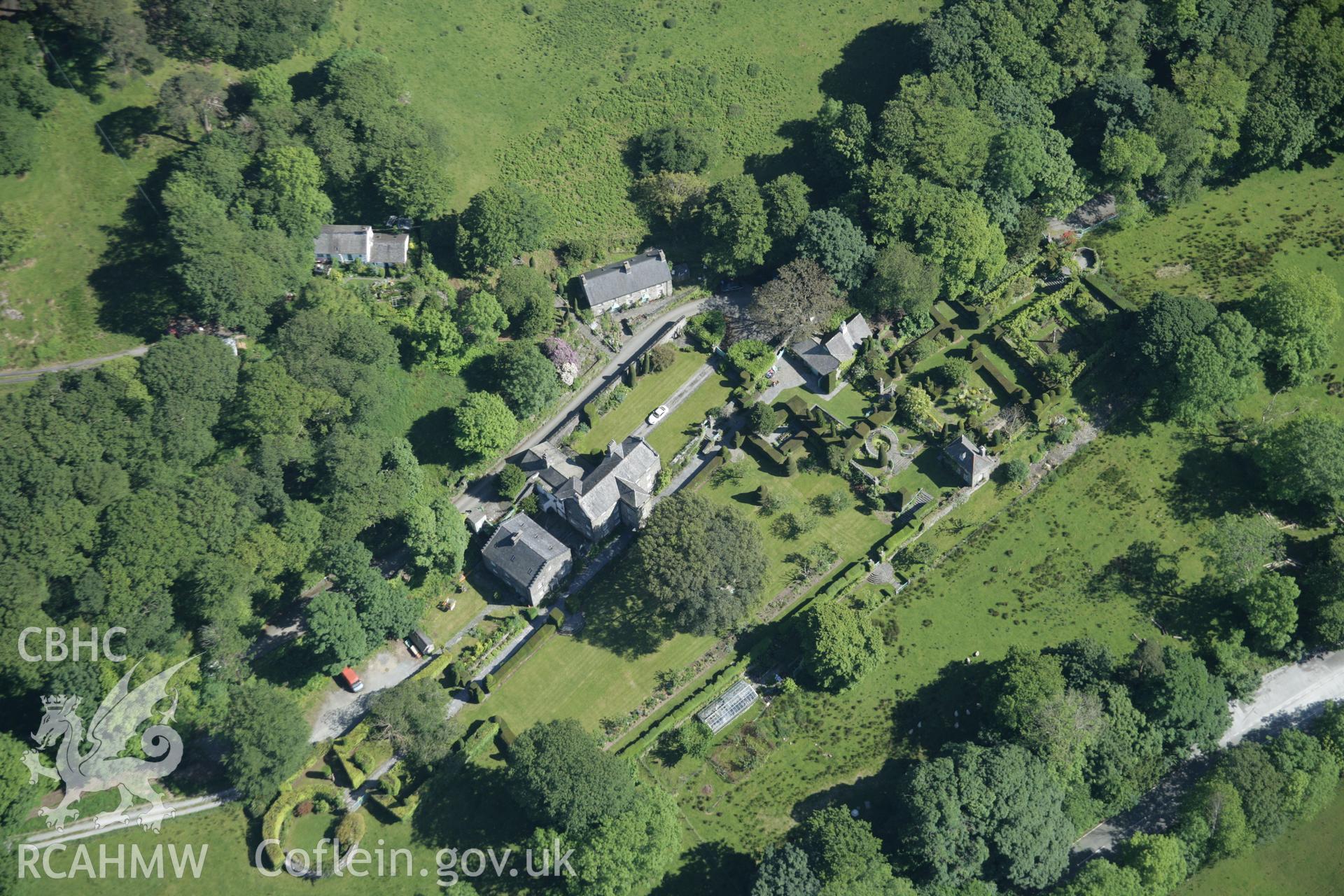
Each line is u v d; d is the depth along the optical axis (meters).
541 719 181.00
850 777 178.12
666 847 163.75
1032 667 180.00
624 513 196.00
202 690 173.62
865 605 192.75
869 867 162.00
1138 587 197.25
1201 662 183.62
